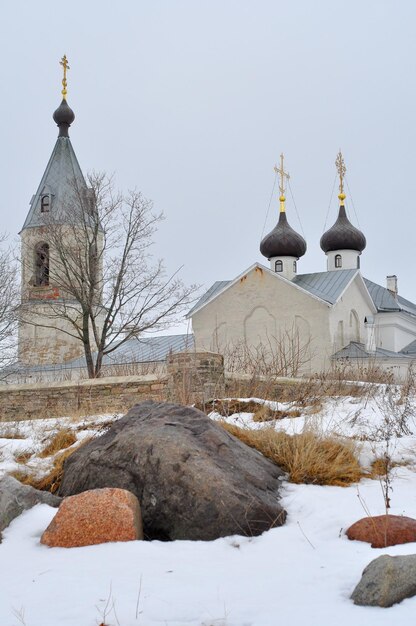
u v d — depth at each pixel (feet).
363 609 14.16
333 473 24.53
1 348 100.73
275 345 131.75
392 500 21.91
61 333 135.33
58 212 130.21
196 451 21.90
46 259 118.52
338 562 16.99
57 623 13.93
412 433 31.27
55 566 17.48
